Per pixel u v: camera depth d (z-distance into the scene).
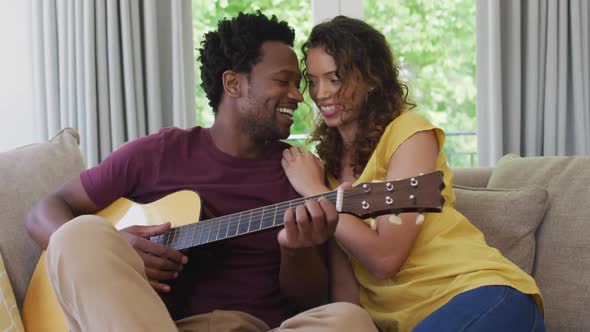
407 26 3.03
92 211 1.72
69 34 2.74
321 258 1.75
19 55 2.87
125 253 1.25
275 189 1.69
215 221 1.54
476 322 1.34
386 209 1.28
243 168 1.71
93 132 2.75
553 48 2.87
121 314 1.15
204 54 1.79
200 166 1.71
